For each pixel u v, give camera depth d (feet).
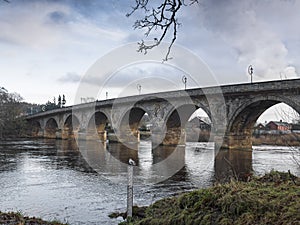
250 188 20.33
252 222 15.43
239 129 119.34
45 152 118.52
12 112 263.70
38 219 30.12
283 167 71.87
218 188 20.48
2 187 53.67
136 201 41.34
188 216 18.16
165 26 18.85
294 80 95.55
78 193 48.37
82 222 34.06
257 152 114.52
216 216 17.20
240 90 109.50
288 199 16.96
